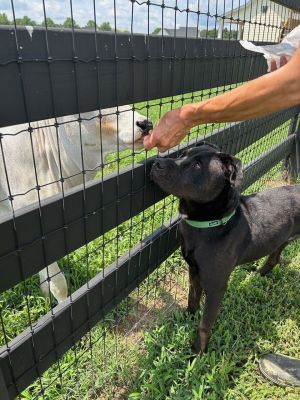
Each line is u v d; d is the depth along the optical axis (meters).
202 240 0.74
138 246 0.72
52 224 0.48
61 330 0.55
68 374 0.67
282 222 0.88
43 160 0.70
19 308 0.82
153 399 0.66
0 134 0.38
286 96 0.52
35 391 0.64
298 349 0.79
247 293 0.92
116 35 0.49
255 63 0.99
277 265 1.05
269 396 0.69
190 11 0.64
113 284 0.65
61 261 0.92
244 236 0.80
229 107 0.54
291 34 0.89
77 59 0.44
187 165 0.69
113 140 0.71
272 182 1.65
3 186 0.73
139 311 0.86
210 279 0.75
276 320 0.86
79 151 0.71
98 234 0.58
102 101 0.50
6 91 0.37
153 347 0.74
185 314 0.86
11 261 0.44
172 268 1.00
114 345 0.74
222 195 0.72
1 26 0.35
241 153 1.36
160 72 0.61
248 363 0.74
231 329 0.82
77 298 0.56
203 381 0.68
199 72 0.73
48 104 0.42
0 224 0.41
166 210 1.14
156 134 0.60
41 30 0.39
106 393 0.67
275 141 1.66
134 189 0.65
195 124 0.60
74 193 0.50
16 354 0.48
